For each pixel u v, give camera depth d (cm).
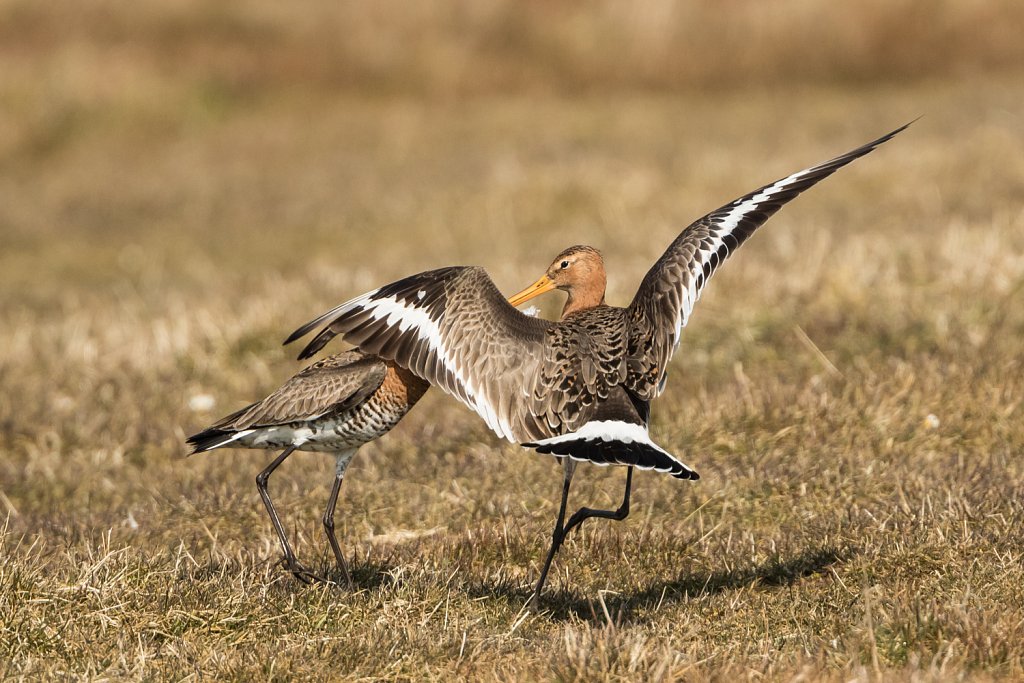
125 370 1501
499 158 2638
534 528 973
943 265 1506
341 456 901
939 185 2150
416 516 1036
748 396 1173
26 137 2928
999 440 1066
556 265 923
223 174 2759
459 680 698
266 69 3250
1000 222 1673
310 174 2714
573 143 2738
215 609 784
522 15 3359
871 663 689
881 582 817
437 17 3353
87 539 965
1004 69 3234
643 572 901
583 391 774
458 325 780
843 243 1756
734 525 983
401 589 828
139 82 3094
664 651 695
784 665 678
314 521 1048
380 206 2438
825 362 1264
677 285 809
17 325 1812
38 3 3325
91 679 706
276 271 2086
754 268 1600
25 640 746
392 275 1877
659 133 2786
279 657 723
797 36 3297
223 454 1245
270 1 3391
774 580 869
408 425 1270
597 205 2248
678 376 1305
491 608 823
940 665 671
